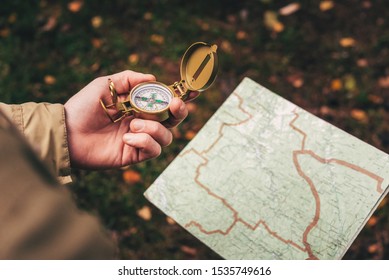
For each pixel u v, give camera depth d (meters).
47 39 0.97
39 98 0.91
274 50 0.95
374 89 0.90
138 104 0.48
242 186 0.47
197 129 0.88
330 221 0.45
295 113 0.50
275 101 0.51
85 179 0.83
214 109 0.89
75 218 0.22
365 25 0.97
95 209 0.81
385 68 0.92
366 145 0.47
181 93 0.50
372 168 0.46
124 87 0.52
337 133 0.48
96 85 0.50
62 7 1.01
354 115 0.87
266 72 0.92
